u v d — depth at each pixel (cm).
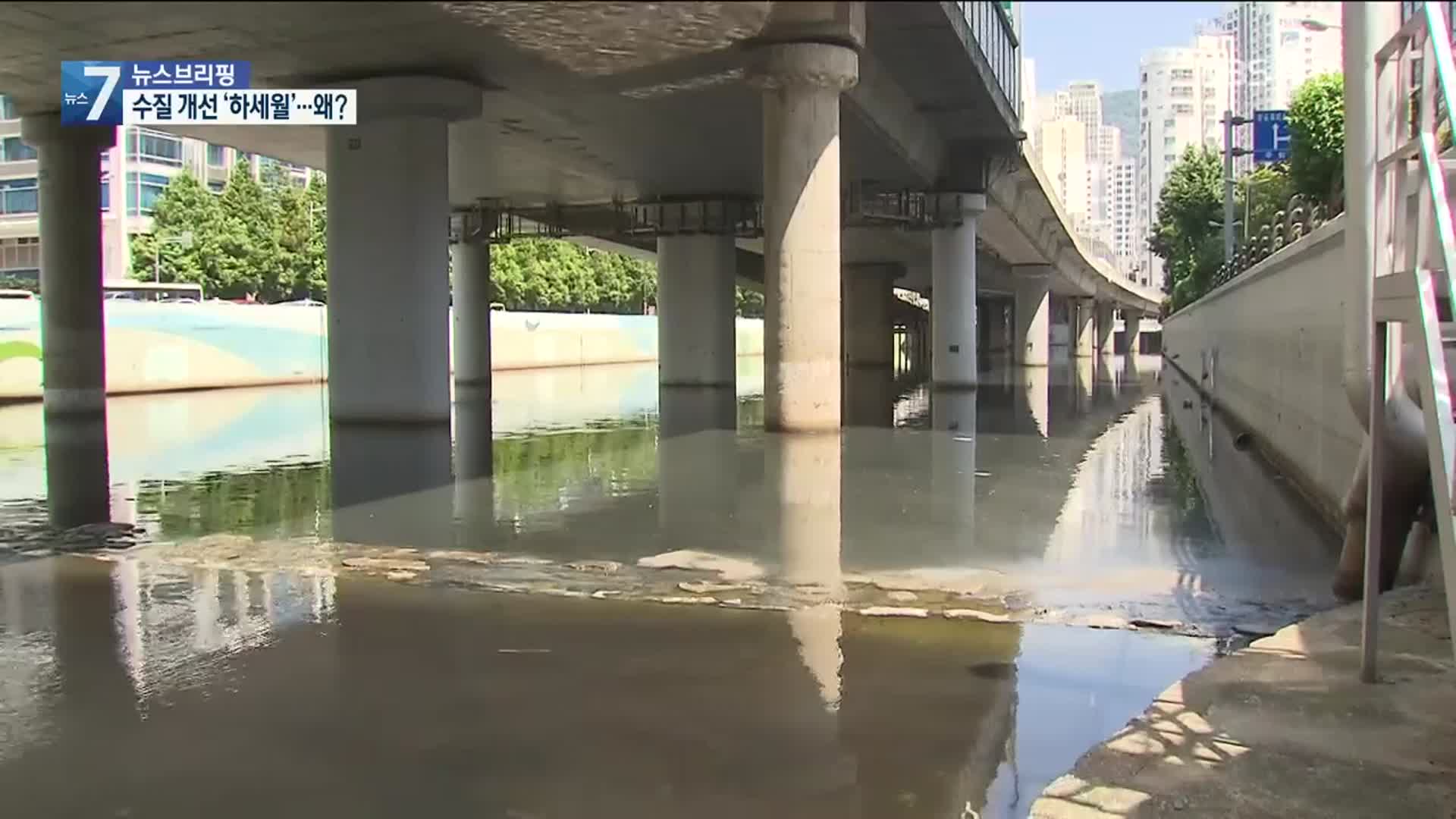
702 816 534
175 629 875
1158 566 1104
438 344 2250
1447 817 477
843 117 2511
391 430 2234
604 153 3091
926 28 1814
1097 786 514
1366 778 516
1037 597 970
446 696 709
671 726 652
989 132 3338
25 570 1096
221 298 6594
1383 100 690
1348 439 1247
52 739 639
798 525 1345
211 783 578
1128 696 701
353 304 2230
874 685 724
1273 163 4853
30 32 1114
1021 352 6706
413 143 2133
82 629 874
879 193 3681
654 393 4150
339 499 1548
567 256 8388
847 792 557
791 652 801
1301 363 1659
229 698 709
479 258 4266
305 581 1044
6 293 3672
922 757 604
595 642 830
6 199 5619
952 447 2242
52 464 1933
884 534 1283
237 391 3972
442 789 569
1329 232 1374
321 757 611
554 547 1207
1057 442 2364
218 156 8438
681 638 840
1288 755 543
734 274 4106
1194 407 3491
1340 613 802
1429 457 546
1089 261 7519
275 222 6738
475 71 1838
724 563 1118
